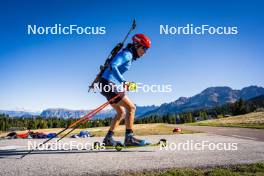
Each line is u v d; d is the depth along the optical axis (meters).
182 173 3.86
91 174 3.76
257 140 7.79
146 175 3.80
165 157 4.88
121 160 4.59
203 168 4.20
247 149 5.88
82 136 9.55
